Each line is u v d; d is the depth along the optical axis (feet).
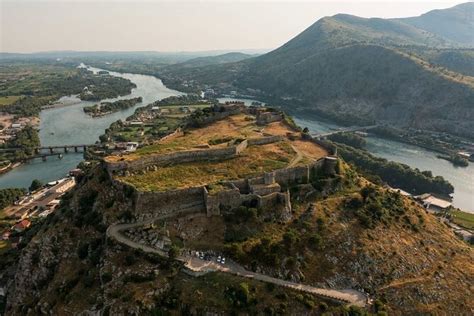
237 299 338.54
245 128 632.38
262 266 373.61
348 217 450.30
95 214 421.59
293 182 478.18
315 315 346.54
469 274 435.12
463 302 399.44
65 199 502.79
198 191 417.90
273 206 429.38
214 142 536.01
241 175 457.68
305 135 615.57
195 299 335.88
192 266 361.71
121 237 385.50
